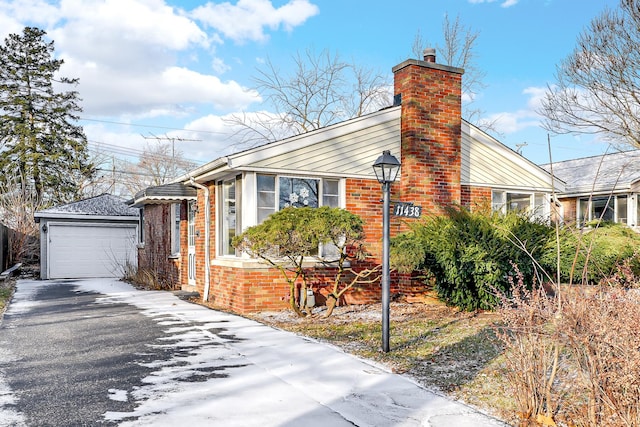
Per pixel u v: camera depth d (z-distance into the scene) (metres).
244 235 9.04
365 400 4.88
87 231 20.55
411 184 11.50
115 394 5.04
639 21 15.89
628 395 3.60
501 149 13.21
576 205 19.50
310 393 5.09
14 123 32.53
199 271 13.20
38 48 33.81
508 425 4.22
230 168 10.06
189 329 8.40
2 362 6.30
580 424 3.93
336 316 9.70
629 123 17.14
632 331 3.68
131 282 17.53
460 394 5.05
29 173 31.55
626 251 9.01
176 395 5.00
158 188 13.64
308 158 10.73
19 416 4.44
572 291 4.30
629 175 17.66
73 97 34.69
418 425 4.24
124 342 7.41
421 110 11.70
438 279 10.34
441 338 7.62
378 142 11.55
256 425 4.23
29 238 23.69
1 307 11.18
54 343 7.38
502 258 9.38
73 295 13.59
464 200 12.59
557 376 4.88
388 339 6.81
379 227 11.52
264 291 10.30
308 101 26.08
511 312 4.58
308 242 8.75
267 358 6.46
